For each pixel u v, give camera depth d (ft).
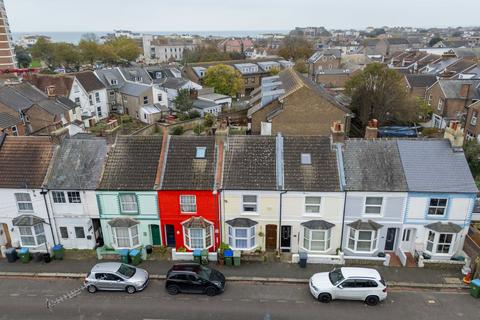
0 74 268.21
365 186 81.61
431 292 74.08
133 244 87.30
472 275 75.92
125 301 72.28
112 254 86.07
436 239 81.71
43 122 161.79
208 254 84.23
